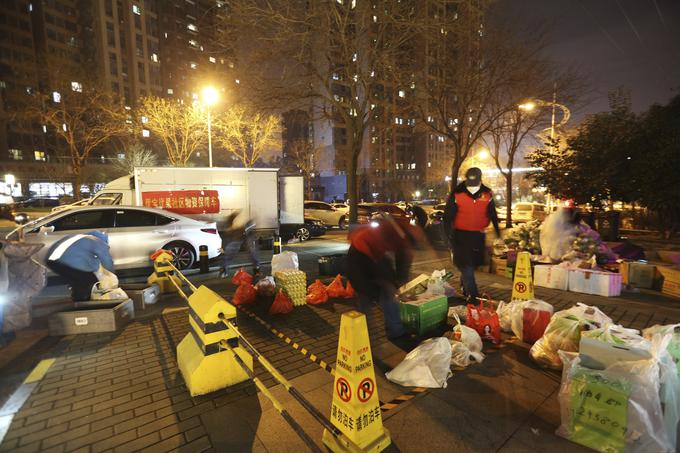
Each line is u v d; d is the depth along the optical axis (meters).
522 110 18.48
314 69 9.59
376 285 4.18
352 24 9.15
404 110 13.00
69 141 30.23
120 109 31.00
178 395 3.29
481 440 2.62
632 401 2.37
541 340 3.82
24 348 4.34
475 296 5.82
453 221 5.78
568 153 14.54
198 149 66.50
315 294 6.02
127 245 7.77
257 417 2.95
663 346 2.50
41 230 7.08
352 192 9.87
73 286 5.38
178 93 79.44
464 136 17.22
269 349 4.25
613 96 13.16
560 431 2.65
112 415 2.99
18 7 57.88
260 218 12.57
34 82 31.81
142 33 71.50
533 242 8.29
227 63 10.05
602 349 2.60
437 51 12.34
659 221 14.03
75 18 64.81
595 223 13.37
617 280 6.33
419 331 4.54
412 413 2.94
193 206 11.77
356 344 2.34
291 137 50.28
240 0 8.82
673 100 12.73
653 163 11.23
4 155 55.06
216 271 8.72
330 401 3.17
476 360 3.81
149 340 4.60
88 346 4.41
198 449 2.58
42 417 2.97
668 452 2.30
